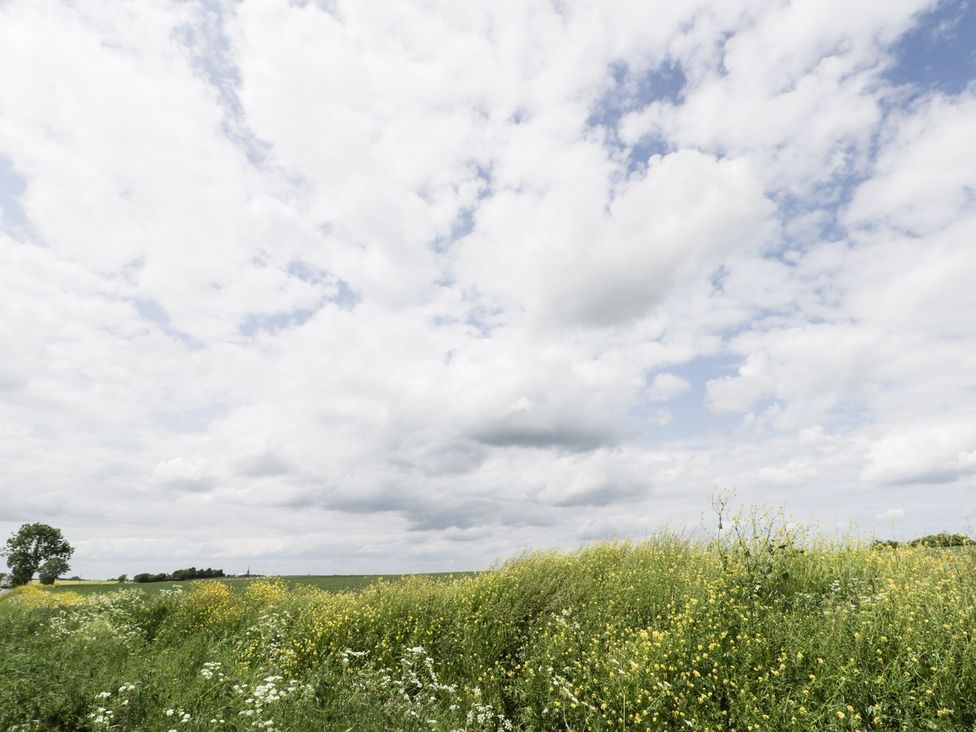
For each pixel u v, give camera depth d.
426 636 9.34
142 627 12.48
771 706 5.29
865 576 7.88
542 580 10.59
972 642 5.27
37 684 6.48
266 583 14.98
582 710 6.34
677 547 11.69
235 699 6.64
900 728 4.68
